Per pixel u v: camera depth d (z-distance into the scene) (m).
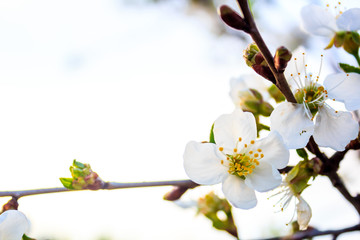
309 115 0.22
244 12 0.20
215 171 0.22
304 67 0.24
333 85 0.23
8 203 0.23
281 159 0.22
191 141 0.22
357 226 0.25
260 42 0.20
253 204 0.22
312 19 0.24
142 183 0.23
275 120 0.22
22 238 0.23
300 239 0.26
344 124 0.23
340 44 0.24
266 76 0.21
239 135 0.22
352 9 0.24
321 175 0.23
